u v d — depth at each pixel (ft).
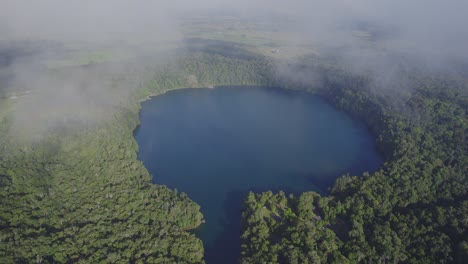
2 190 580.30
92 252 480.23
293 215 606.55
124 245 501.56
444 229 552.82
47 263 452.76
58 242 485.15
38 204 557.74
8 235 478.59
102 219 546.26
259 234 558.97
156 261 481.87
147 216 571.28
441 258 508.94
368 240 552.00
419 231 549.54
